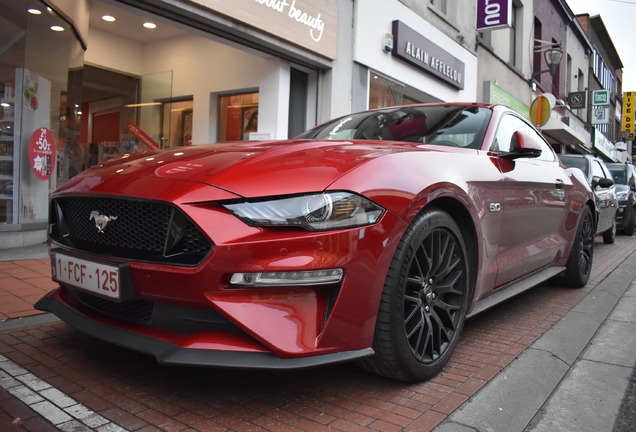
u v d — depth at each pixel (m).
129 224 2.03
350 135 3.37
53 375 2.21
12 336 2.69
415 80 10.61
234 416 1.91
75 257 2.17
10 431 1.73
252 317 1.76
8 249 5.20
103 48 8.52
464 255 2.48
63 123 6.45
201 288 1.78
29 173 5.86
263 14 6.61
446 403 2.07
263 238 1.77
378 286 1.96
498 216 2.80
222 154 2.25
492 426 1.91
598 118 27.19
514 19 17.55
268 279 1.77
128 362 2.39
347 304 1.87
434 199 2.25
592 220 4.82
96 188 2.14
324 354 1.84
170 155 2.39
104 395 2.04
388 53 9.55
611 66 37.97
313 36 7.55
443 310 2.39
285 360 1.76
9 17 5.50
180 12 5.77
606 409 2.15
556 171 4.02
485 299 2.90
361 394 2.14
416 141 3.12
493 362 2.57
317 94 8.22
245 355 1.78
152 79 8.72
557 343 2.90
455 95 12.52
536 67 19.67
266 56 7.47
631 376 2.54
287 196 1.84
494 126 3.22
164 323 1.95
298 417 1.92
